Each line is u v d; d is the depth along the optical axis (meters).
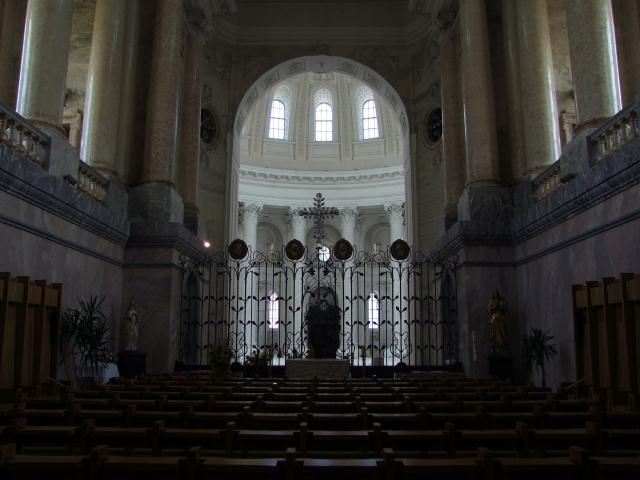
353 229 34.91
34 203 9.52
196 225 17.34
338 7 22.70
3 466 3.30
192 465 3.37
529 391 8.75
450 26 18.41
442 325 16.45
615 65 10.70
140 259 13.94
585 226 10.08
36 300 9.30
